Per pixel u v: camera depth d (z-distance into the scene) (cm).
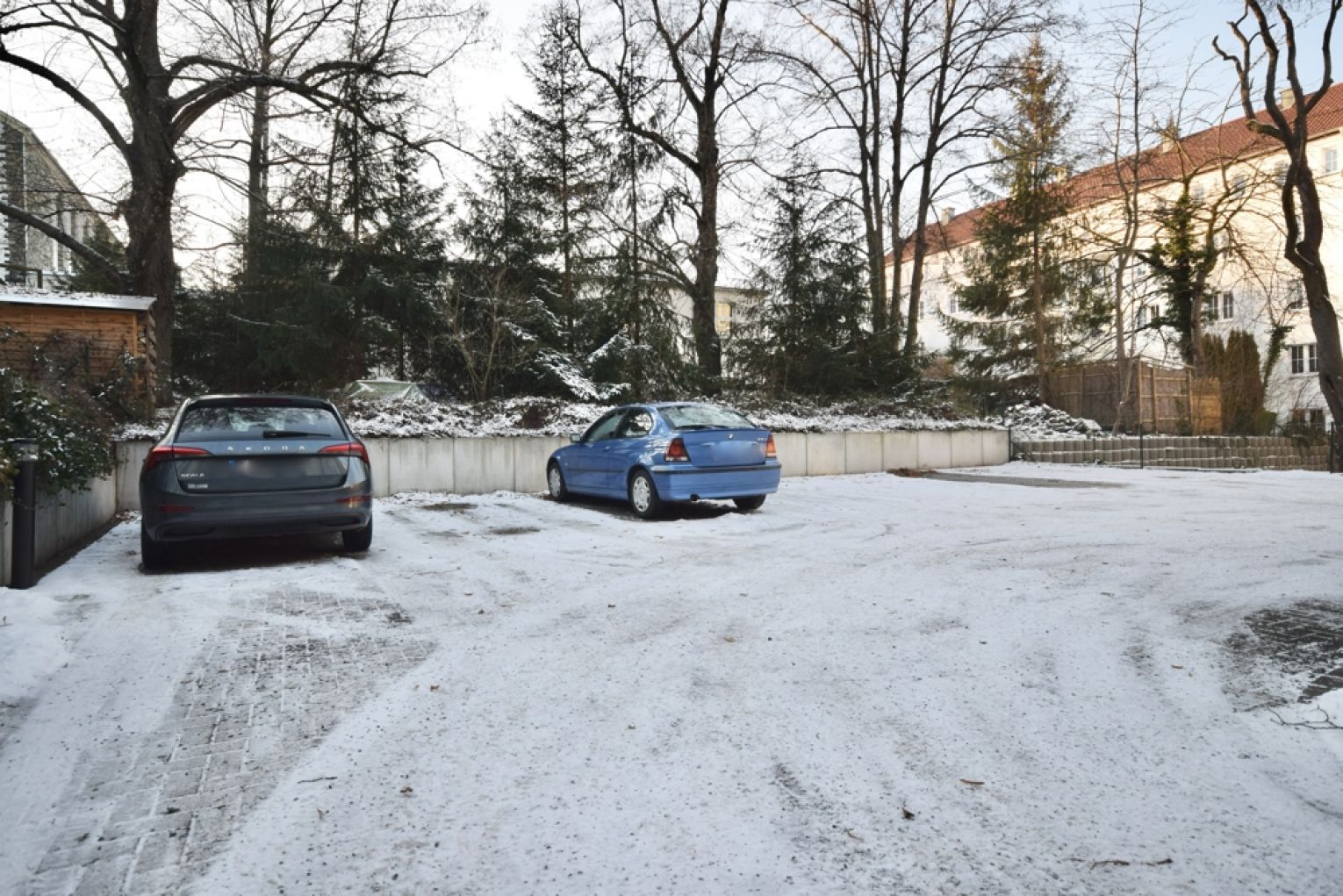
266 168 1858
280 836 249
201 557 734
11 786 285
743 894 217
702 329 2075
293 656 432
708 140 2181
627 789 279
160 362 1600
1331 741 313
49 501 696
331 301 1669
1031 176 2370
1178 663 408
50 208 2020
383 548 779
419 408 1490
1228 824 251
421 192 1858
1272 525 878
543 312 1797
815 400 2020
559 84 1922
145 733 331
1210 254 2444
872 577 623
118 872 231
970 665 407
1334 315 1903
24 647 420
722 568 668
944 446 1878
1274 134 1889
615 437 1070
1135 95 2284
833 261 2008
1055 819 256
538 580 626
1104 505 1102
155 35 1662
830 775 288
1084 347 2572
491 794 276
